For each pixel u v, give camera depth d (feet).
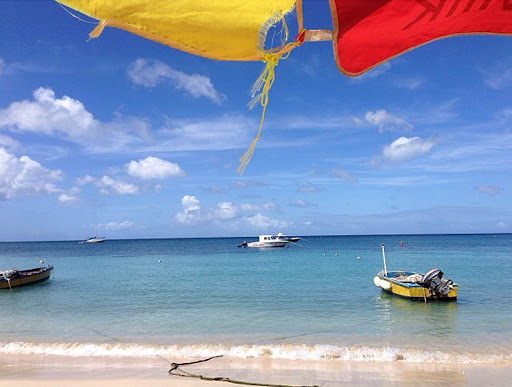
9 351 40.75
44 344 43.42
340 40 6.11
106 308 69.21
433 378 31.96
